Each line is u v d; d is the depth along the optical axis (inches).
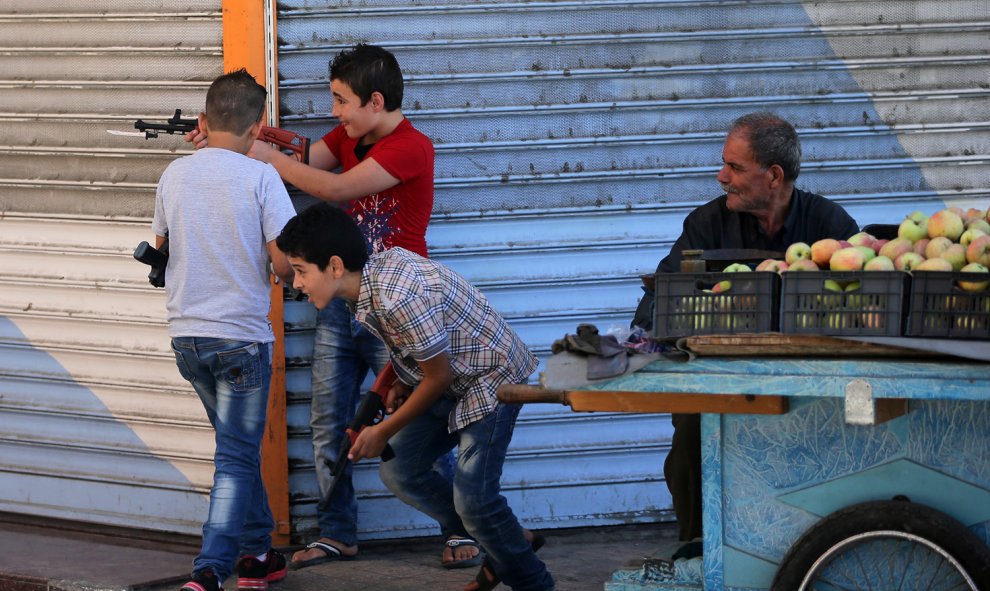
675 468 274.2
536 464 372.8
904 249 222.5
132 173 371.2
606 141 366.9
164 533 378.9
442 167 364.8
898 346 203.0
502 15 362.3
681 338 216.7
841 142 373.1
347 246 266.1
